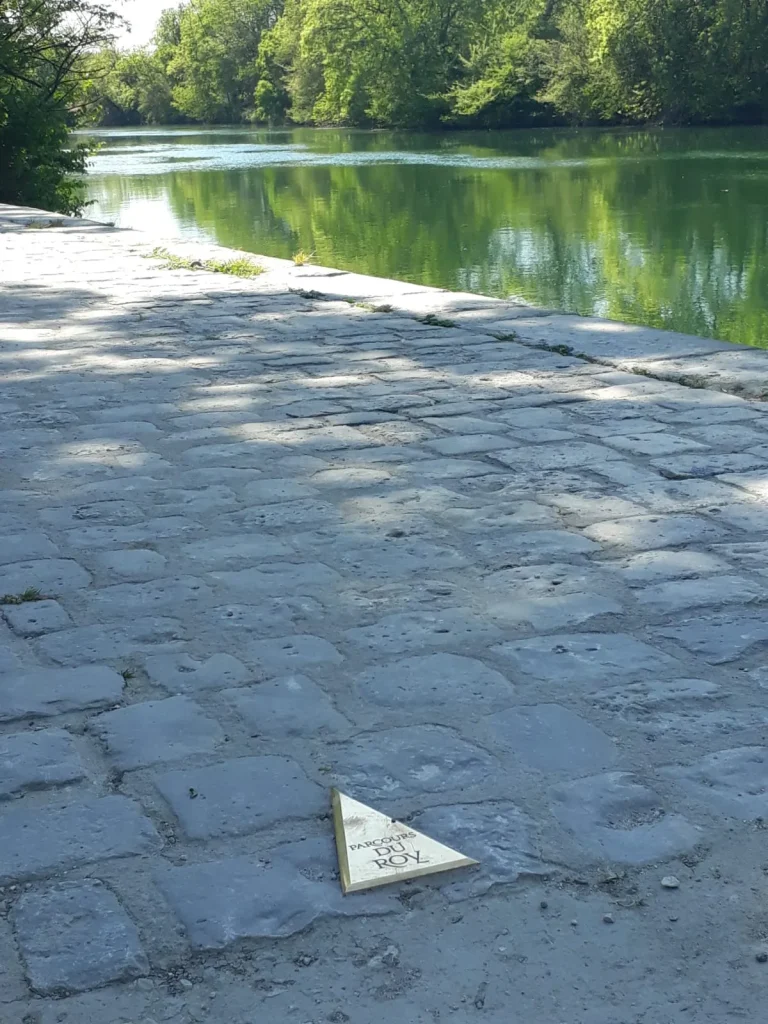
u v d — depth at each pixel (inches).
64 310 363.9
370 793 103.9
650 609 137.9
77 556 160.7
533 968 82.2
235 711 118.9
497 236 875.4
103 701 121.9
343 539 163.5
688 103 2140.7
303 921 87.9
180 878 93.4
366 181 1360.7
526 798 102.4
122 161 1936.5
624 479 183.9
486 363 270.4
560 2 2556.6
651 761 107.3
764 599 139.2
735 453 194.5
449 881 91.7
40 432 223.5
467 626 135.3
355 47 2655.0
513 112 2448.3
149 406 240.5
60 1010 79.9
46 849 97.6
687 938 84.7
